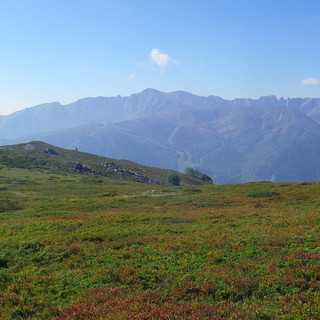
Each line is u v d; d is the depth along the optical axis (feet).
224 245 70.13
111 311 44.62
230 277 52.95
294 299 45.34
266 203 145.79
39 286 56.03
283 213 111.65
